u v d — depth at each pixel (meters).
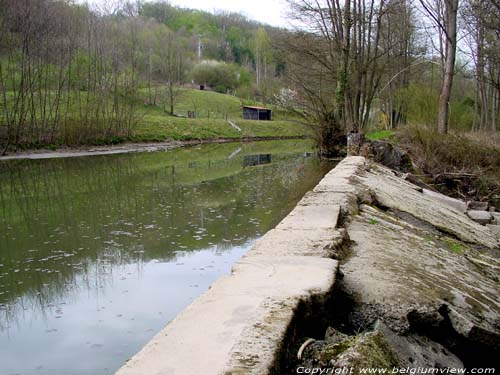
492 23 19.19
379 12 24.14
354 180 8.09
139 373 1.85
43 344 4.87
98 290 6.34
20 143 29.73
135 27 59.47
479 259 6.01
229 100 72.31
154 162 24.73
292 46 23.45
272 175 18.22
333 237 4.02
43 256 7.96
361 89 24.28
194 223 10.20
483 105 29.83
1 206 12.70
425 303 3.11
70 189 15.54
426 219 7.32
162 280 6.70
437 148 14.95
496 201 12.81
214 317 2.33
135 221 10.48
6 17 30.48
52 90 38.66
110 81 42.94
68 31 35.62
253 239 8.85
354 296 3.13
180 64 71.56
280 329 2.20
